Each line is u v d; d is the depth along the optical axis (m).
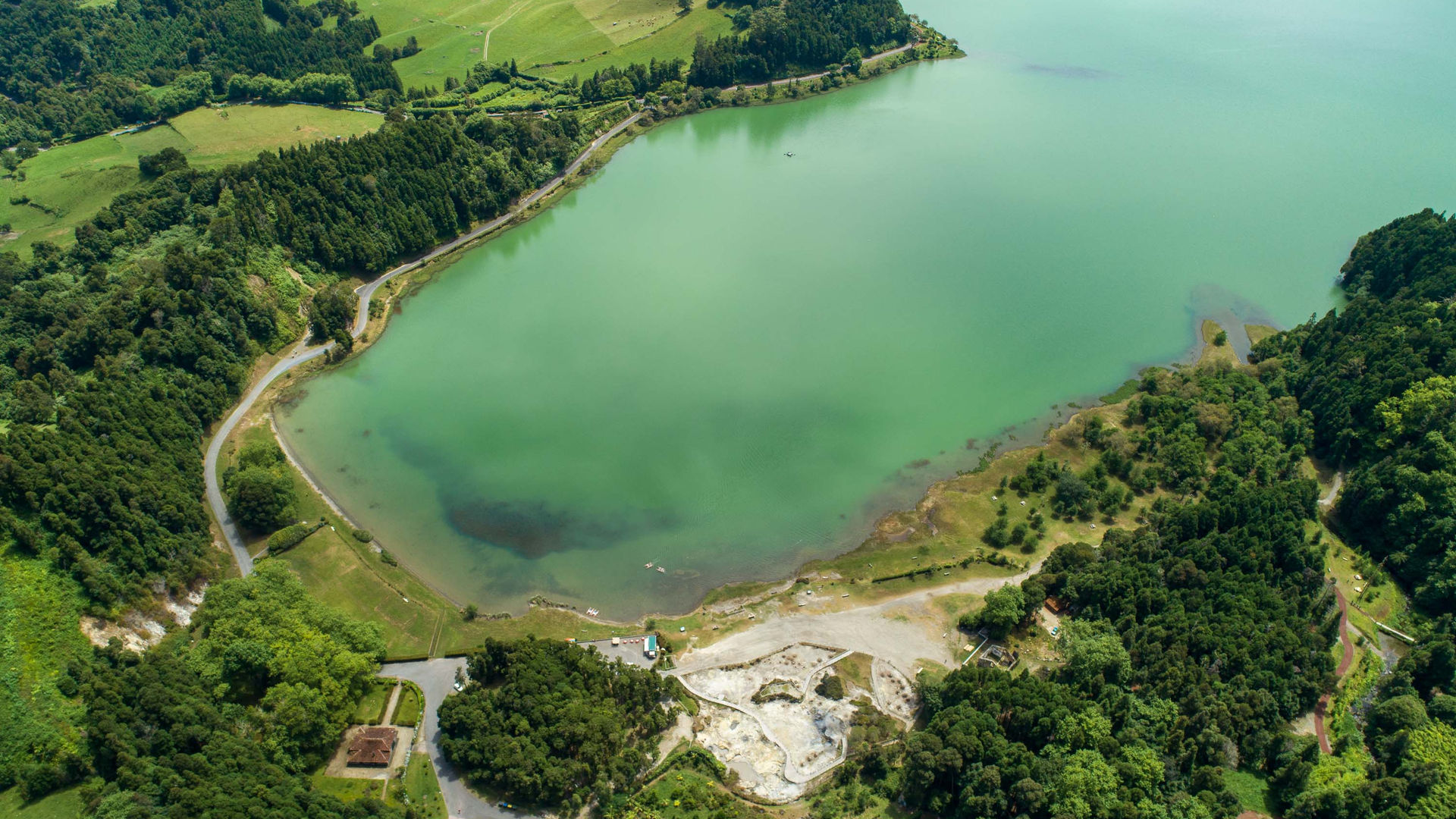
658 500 185.88
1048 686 131.62
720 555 173.00
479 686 140.62
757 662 151.00
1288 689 134.88
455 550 175.25
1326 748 132.88
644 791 128.38
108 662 139.38
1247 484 175.12
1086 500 179.25
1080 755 122.06
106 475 161.62
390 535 179.00
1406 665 141.00
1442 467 169.25
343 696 136.50
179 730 124.12
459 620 158.38
